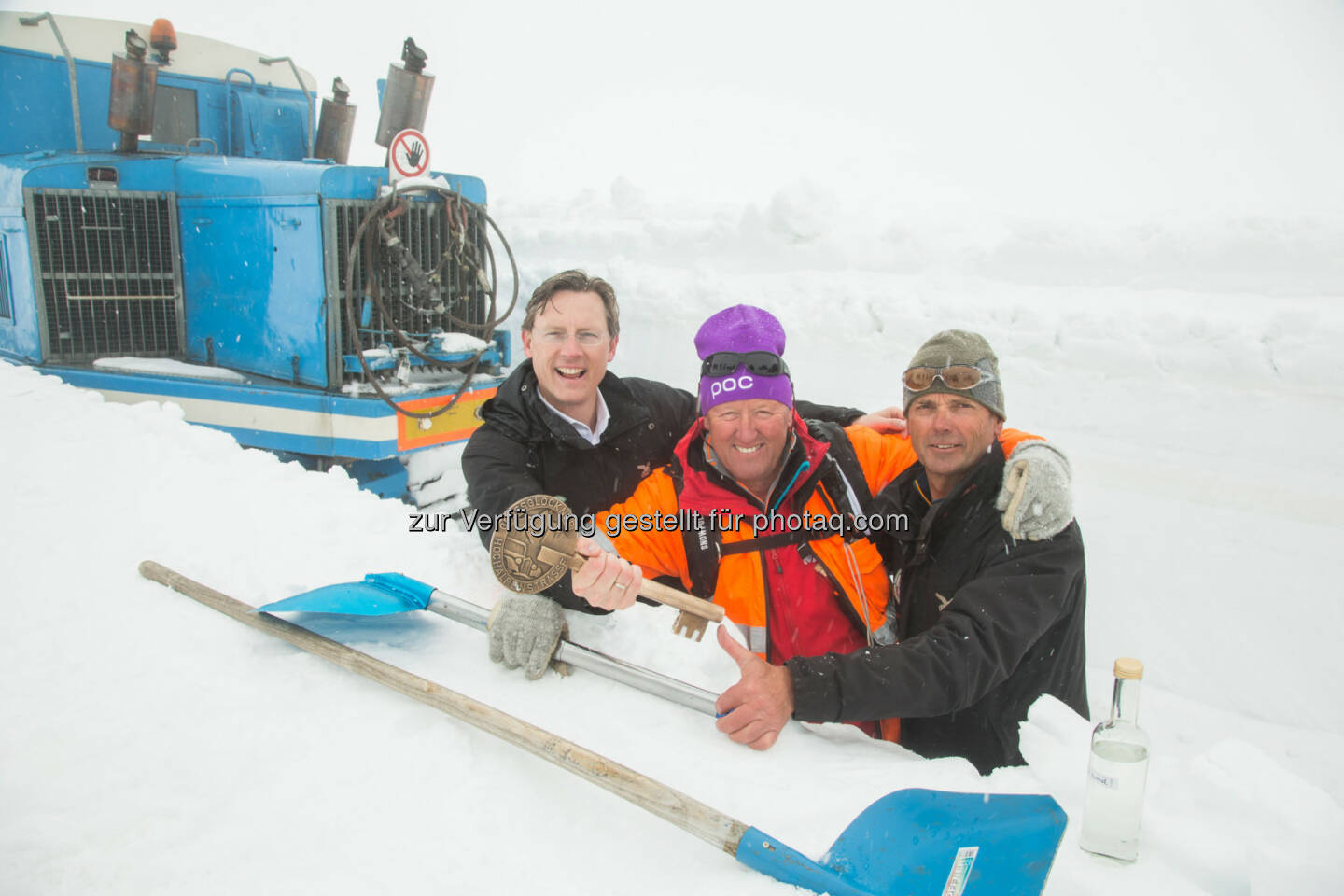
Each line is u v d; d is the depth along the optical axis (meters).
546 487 2.67
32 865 1.42
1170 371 5.13
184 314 5.55
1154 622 3.68
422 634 2.30
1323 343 4.82
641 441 2.79
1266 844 1.53
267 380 5.12
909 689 1.88
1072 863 1.53
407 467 5.07
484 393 5.27
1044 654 2.16
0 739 1.74
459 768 1.73
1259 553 3.94
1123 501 4.32
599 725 1.92
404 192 4.84
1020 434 2.28
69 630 2.17
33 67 5.54
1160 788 1.71
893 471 2.62
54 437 3.45
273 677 2.02
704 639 2.35
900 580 2.44
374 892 1.41
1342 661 3.42
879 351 6.25
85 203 5.11
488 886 1.45
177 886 1.40
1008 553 2.08
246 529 2.83
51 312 5.10
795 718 1.89
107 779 1.64
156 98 5.87
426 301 4.93
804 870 1.47
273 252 4.97
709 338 2.32
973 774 1.86
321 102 6.34
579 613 2.38
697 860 1.56
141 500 2.98
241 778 1.67
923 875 1.49
